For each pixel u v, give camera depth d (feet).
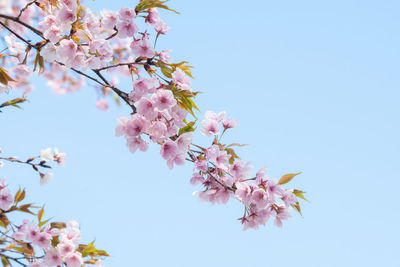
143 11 12.87
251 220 13.79
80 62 13.04
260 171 13.20
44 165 14.88
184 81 13.09
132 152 12.45
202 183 14.70
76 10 13.03
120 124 12.33
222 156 13.82
